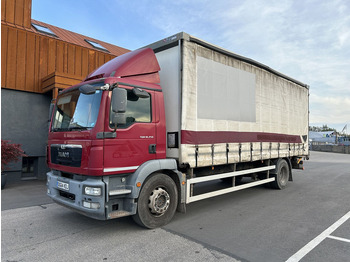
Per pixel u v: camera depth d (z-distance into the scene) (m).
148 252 3.58
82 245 3.81
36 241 3.96
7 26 8.77
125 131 4.14
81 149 4.02
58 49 9.94
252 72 6.86
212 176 5.61
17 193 7.38
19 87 9.09
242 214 5.39
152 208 4.35
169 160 4.61
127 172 4.14
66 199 4.34
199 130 5.14
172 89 5.00
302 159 9.44
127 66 4.50
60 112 4.87
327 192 7.77
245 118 6.49
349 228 4.54
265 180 7.59
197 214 5.38
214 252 3.58
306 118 9.93
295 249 3.68
